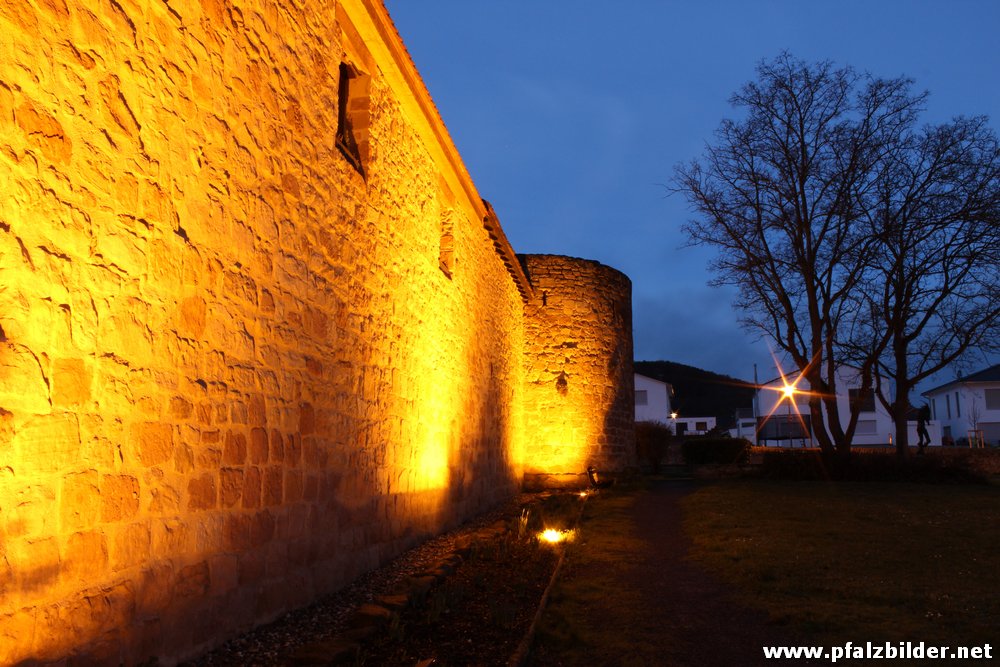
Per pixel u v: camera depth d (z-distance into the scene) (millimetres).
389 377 7430
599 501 13852
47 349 2971
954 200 18578
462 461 10961
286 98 5215
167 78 3832
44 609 2922
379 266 7180
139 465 3529
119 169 3436
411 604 5578
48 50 3027
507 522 10336
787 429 41688
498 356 14414
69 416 3082
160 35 3783
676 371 78125
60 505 3023
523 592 6230
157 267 3699
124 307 3449
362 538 6566
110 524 3320
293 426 5215
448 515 9969
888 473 18625
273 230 4965
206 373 4121
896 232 18844
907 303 19422
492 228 12859
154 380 3654
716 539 8828
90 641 3172
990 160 18328
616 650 4715
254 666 4008
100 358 3279
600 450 18375
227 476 4312
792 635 5027
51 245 3008
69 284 3105
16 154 2844
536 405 17984
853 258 19422
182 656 3848
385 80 7426
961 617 5363
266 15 4953
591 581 6676
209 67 4238
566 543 8648
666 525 10656
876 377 20328
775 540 8703
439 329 9547
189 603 3918
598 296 18953
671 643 4871
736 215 20328
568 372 18172
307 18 5621
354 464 6410
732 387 73750
